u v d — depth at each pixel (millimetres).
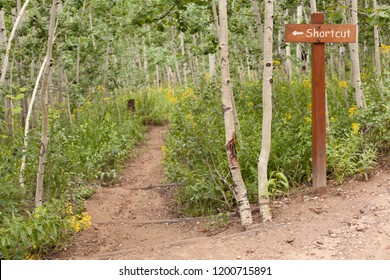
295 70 14906
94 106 14844
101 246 6094
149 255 4875
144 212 7695
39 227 5102
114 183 9898
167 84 28750
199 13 8469
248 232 5184
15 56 11164
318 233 4891
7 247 5289
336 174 6344
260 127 8172
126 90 23000
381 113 6922
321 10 9531
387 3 12727
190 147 6910
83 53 13703
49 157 7566
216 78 9648
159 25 6945
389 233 4684
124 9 12242
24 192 6863
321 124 6090
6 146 8281
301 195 6250
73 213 6984
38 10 10852
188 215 7152
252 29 12188
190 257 4664
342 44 11336
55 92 13953
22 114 12789
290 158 6879
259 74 13188
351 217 5199
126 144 12156
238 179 5652
